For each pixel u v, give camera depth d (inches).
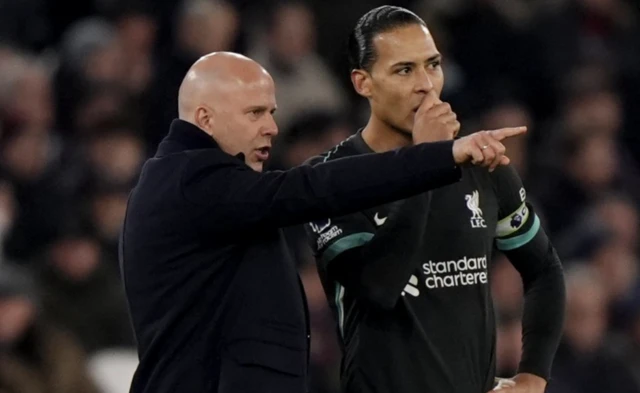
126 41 1439.5
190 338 652.1
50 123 1348.4
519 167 1498.5
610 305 1332.4
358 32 685.9
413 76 671.8
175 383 650.2
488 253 700.0
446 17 1588.3
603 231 1360.7
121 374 1026.1
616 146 1590.8
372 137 692.1
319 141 1332.4
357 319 688.4
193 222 642.8
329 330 1144.2
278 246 662.5
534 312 716.7
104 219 1190.3
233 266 652.1
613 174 1526.8
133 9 1446.9
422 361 676.1
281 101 1439.5
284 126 1416.1
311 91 1456.7
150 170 664.4
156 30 1460.4
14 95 1284.4
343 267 679.1
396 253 663.8
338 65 1542.8
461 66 1590.8
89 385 970.1
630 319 1325.0
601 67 1667.1
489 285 700.0
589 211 1449.3
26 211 1179.9
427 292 681.0
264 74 674.8
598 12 1736.0
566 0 1690.5
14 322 951.6
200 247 648.4
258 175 636.1
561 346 1192.8
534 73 1612.9
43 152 1259.8
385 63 673.6
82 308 1126.4
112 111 1299.2
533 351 709.3
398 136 688.4
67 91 1385.3
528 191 1481.3
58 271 1131.3
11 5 1525.6
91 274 1139.9
